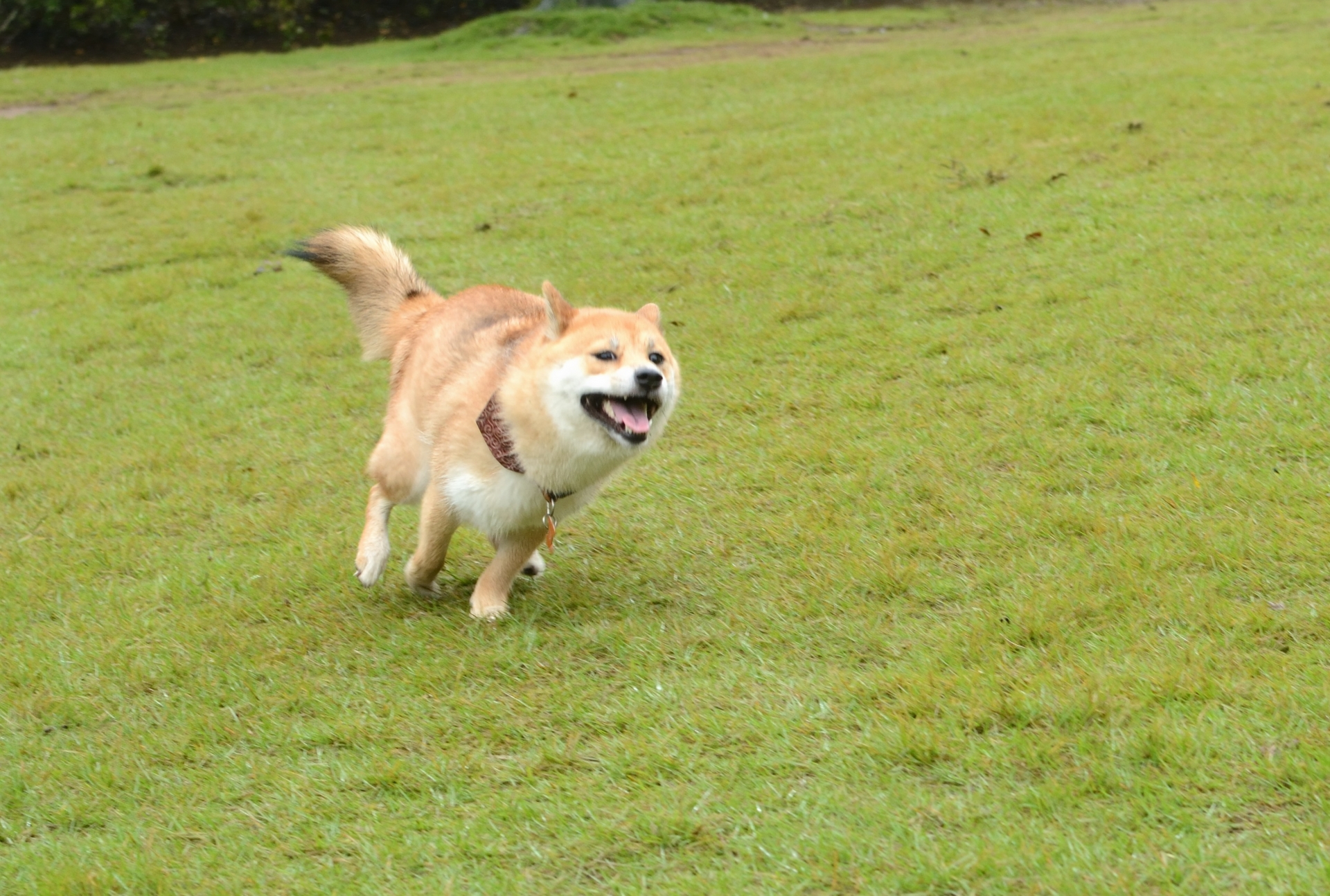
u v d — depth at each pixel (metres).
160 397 7.86
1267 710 3.71
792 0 27.50
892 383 6.93
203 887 3.36
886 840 3.32
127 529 5.98
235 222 11.67
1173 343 6.83
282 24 26.58
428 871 3.38
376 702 4.21
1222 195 9.39
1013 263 8.55
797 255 9.34
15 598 5.23
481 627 4.68
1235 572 4.59
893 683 4.05
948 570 4.89
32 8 24.84
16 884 3.42
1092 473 5.57
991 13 25.11
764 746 3.79
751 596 4.82
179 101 18.67
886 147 12.02
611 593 4.97
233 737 4.09
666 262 9.56
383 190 12.46
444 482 4.62
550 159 13.10
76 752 4.05
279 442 6.96
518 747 3.94
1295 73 13.28
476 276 9.63
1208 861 3.11
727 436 6.51
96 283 10.30
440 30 28.36
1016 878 3.12
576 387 4.30
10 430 7.46
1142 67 14.78
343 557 5.40
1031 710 3.79
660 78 17.73
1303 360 6.38
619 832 3.44
